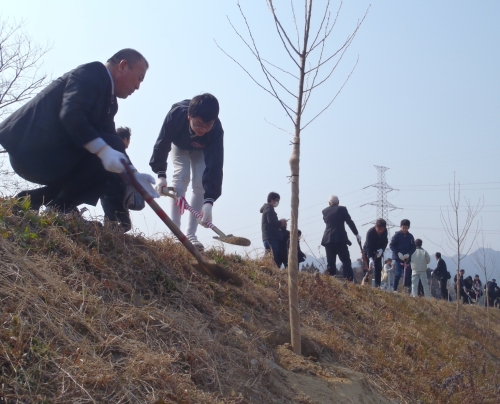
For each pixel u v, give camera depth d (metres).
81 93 4.15
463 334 9.98
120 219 5.06
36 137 4.22
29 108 4.28
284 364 4.51
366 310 7.66
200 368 3.59
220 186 5.41
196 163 5.89
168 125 5.51
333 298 6.95
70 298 3.45
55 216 4.23
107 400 2.86
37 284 3.38
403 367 6.34
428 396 5.93
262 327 4.90
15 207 4.15
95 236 4.34
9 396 2.57
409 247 12.00
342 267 9.97
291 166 4.86
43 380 2.76
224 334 4.22
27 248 3.73
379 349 6.43
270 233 9.58
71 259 3.88
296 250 4.82
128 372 3.08
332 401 4.18
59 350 2.98
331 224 9.95
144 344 3.42
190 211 5.26
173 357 3.50
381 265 11.15
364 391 4.68
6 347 2.76
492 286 18.53
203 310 4.43
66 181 4.55
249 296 5.21
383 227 11.05
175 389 3.19
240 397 3.55
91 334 3.28
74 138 4.11
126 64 4.54
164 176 5.57
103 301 3.65
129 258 4.38
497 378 8.02
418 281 12.39
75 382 2.79
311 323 5.96
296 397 4.03
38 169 4.32
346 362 5.44
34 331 2.99
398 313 8.69
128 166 4.08
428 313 9.72
